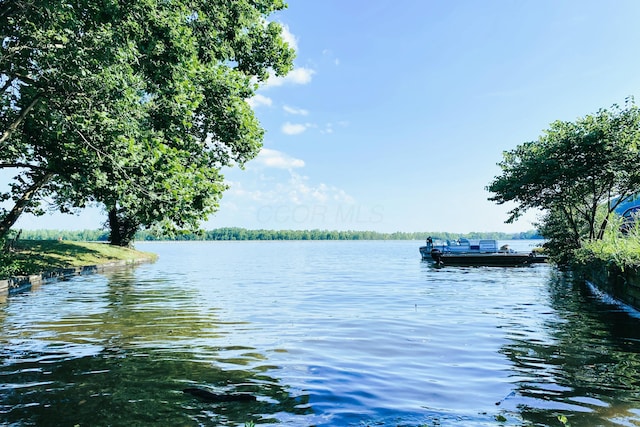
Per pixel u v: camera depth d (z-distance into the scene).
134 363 7.20
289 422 4.77
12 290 17.92
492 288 19.00
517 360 7.31
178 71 11.82
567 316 11.66
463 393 5.72
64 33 10.55
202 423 4.74
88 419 4.84
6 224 19.20
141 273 28.80
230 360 7.39
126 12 10.73
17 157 18.19
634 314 11.95
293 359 7.45
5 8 11.00
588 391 5.75
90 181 10.59
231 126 15.00
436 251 36.19
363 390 5.87
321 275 26.98
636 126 21.05
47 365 7.06
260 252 81.31
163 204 10.40
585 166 21.30
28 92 11.86
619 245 14.78
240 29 16.27
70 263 29.44
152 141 10.78
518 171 25.55
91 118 10.50
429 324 10.60
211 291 18.17
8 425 4.68
